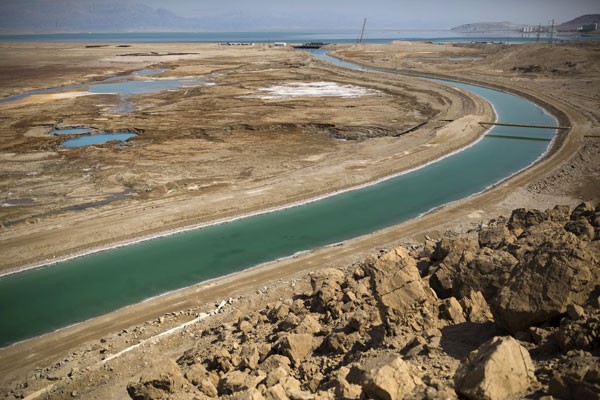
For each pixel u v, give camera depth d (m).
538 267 11.05
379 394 8.81
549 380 8.21
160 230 31.73
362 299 15.41
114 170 42.78
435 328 11.89
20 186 39.34
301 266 25.95
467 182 41.03
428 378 9.26
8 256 28.16
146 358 18.19
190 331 19.73
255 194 36.53
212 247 29.70
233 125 57.62
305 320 14.62
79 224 31.83
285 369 12.25
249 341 15.77
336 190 38.94
